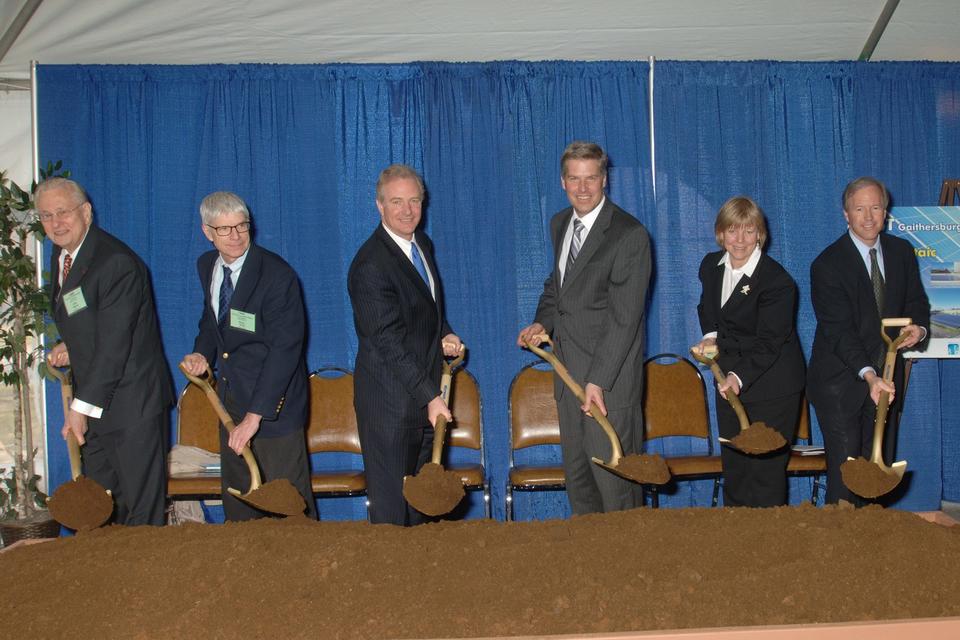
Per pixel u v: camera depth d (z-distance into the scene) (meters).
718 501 4.55
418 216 2.98
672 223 4.41
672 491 4.53
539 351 2.79
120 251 3.19
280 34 4.08
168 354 4.27
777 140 4.44
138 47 4.10
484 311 4.36
